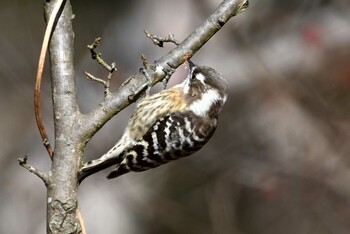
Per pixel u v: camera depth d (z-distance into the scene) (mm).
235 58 14297
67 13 6148
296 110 14305
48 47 6090
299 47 14352
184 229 13922
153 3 15117
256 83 14328
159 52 14820
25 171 14625
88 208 13945
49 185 5785
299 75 14328
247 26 14422
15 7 17766
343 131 14164
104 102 6137
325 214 14141
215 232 13820
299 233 14195
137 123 9031
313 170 14164
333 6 14633
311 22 14438
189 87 9305
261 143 14445
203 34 6559
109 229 13930
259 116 14469
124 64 15094
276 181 14250
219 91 9359
